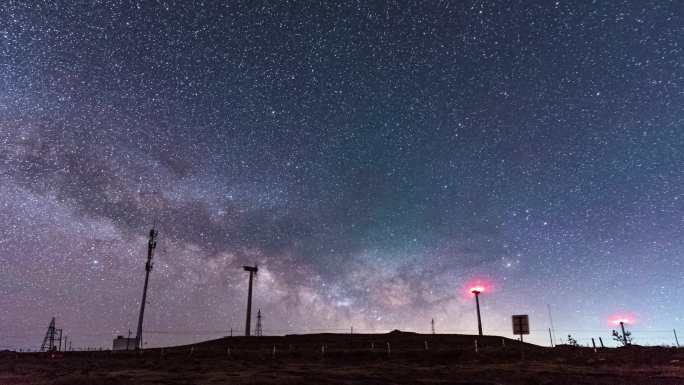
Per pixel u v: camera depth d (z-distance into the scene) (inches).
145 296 2132.1
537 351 1434.5
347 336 2140.7
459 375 967.6
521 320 1306.6
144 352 1923.0
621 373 915.4
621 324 1537.9
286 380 905.5
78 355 1877.5
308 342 2032.5
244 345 2011.6
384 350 1588.3
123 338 2358.5
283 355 1610.5
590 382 810.8
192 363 1421.0
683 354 1193.4
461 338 1979.6
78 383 915.4
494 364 1224.2
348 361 1430.9
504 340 1892.2
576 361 1206.3
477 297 1813.5
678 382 785.6
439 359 1409.9
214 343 2126.0
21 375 1107.9
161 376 1000.2
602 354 1293.1
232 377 966.4
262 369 1188.5
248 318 2657.5
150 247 2208.4
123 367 1310.3
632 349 1338.6
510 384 828.0
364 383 861.2
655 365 1055.6
